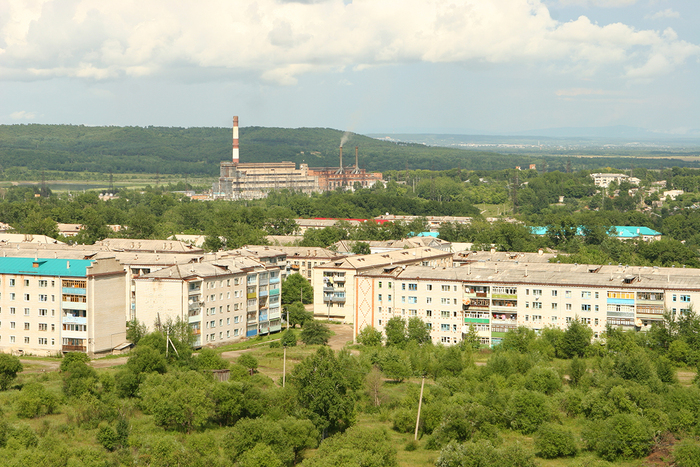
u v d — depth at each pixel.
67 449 150.88
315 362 179.75
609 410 177.38
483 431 171.38
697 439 170.12
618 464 160.62
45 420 171.00
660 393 189.38
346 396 180.12
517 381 198.88
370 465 148.62
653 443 165.62
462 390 196.50
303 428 162.75
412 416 178.75
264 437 157.25
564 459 164.38
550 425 170.12
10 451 149.38
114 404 181.12
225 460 152.00
